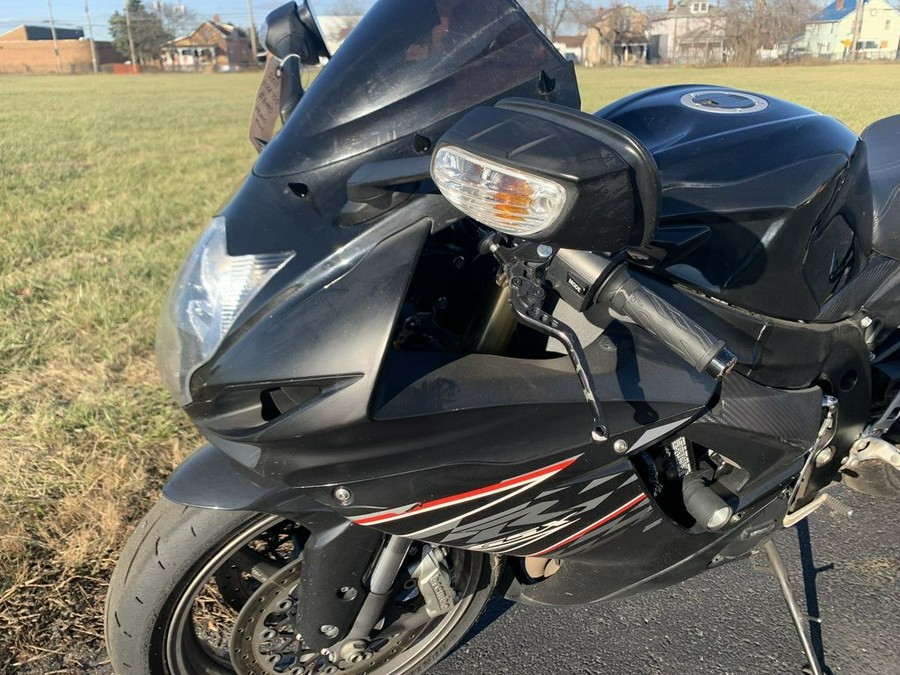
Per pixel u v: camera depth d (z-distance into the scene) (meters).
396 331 1.74
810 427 2.08
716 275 1.89
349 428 1.56
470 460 1.67
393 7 1.79
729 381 1.97
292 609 2.03
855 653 2.48
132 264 5.76
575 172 1.24
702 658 2.46
